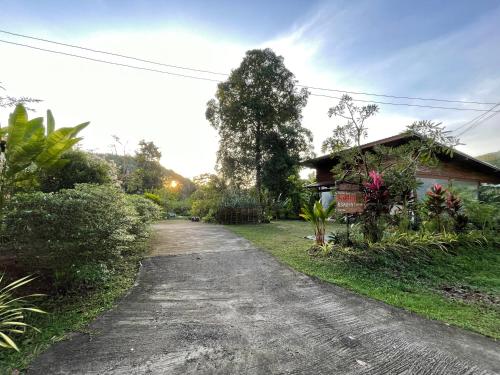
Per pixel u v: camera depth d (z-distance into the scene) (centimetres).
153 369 198
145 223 675
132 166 2331
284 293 362
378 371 198
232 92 1836
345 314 298
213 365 204
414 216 673
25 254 317
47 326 262
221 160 1958
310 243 693
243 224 1283
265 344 234
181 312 300
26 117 335
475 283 448
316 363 207
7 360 206
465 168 1124
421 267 495
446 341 243
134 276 430
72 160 630
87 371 195
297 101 1831
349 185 564
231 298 343
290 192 1709
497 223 744
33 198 325
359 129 622
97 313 294
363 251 509
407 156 589
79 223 333
